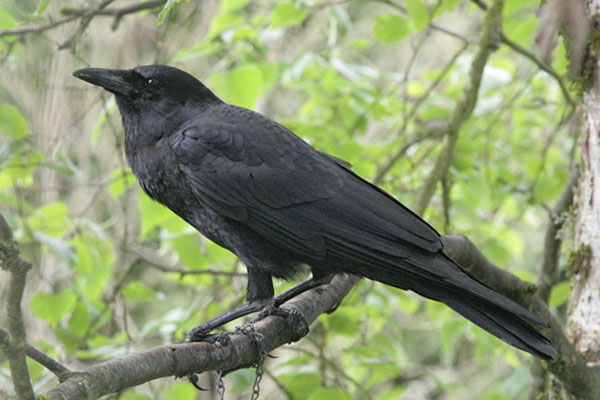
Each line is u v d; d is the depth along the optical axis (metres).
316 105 12.23
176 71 8.04
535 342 6.36
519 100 12.63
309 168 7.47
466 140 11.27
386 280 7.28
